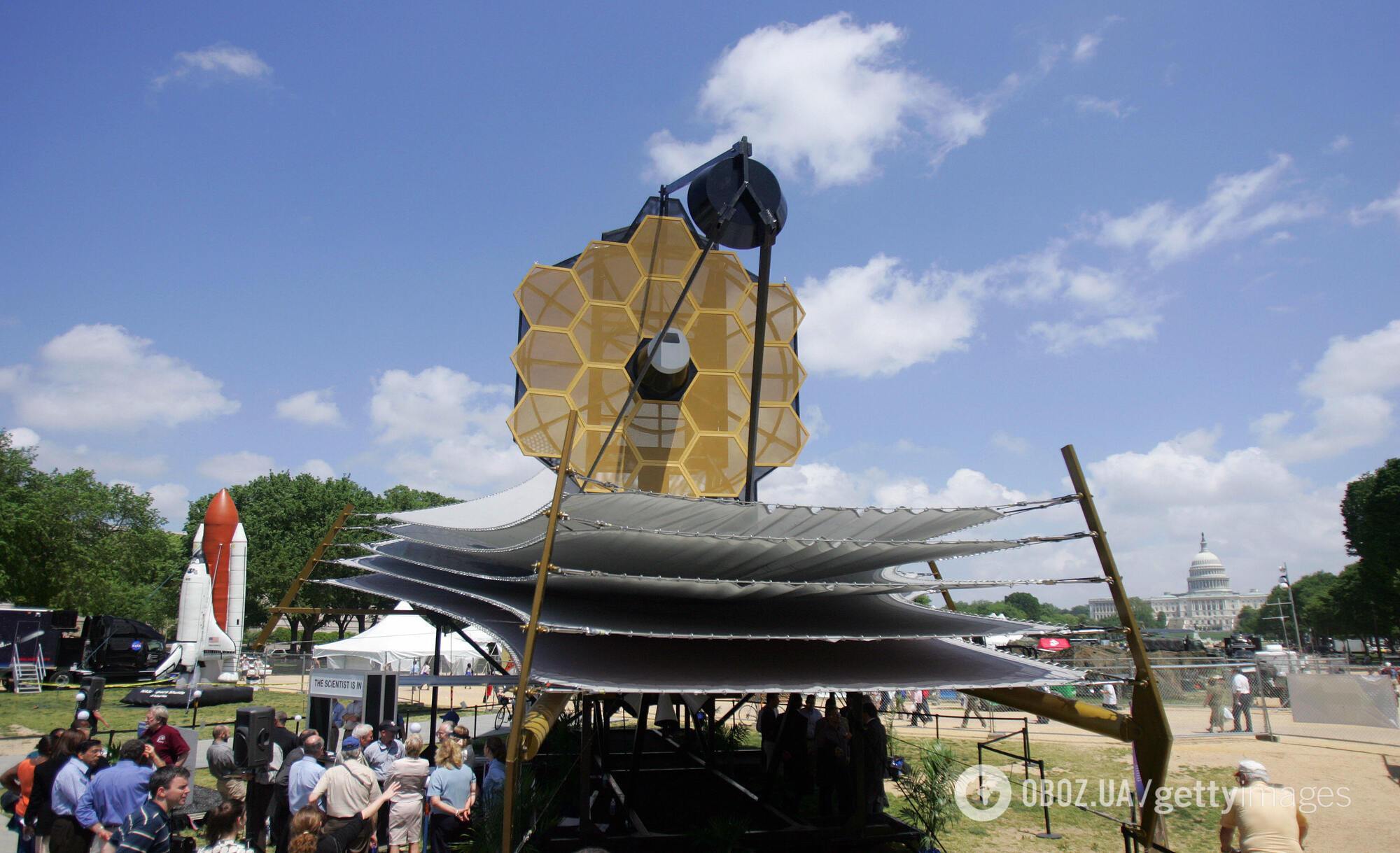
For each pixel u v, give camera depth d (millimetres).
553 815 13695
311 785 11648
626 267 16766
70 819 10445
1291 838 10180
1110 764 23641
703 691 10250
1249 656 43469
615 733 25125
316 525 85312
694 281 17094
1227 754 24719
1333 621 108812
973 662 12484
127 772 10273
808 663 12133
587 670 10664
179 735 15516
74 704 36094
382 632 39969
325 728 15820
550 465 15805
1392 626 84438
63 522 54344
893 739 25234
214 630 47094
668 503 10695
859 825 13852
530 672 9844
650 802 17359
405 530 16984
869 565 13766
